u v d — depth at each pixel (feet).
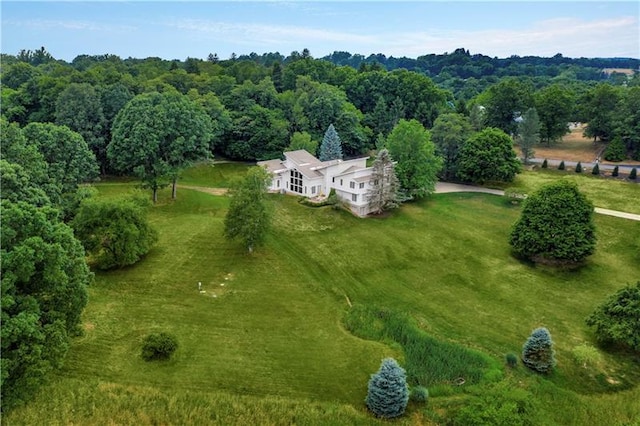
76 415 94.84
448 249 189.16
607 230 206.18
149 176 218.38
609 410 107.65
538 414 99.45
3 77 357.41
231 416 98.12
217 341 121.80
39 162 155.63
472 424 96.32
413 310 145.48
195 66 447.01
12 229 95.04
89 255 153.69
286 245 184.65
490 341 130.82
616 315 128.47
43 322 99.04
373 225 211.00
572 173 293.43
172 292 144.77
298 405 101.71
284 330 128.77
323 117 326.03
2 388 90.17
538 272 171.94
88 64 523.29
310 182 237.86
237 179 172.96
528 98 356.18
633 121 322.14
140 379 105.50
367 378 111.34
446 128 285.84
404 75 409.08
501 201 247.09
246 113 313.94
